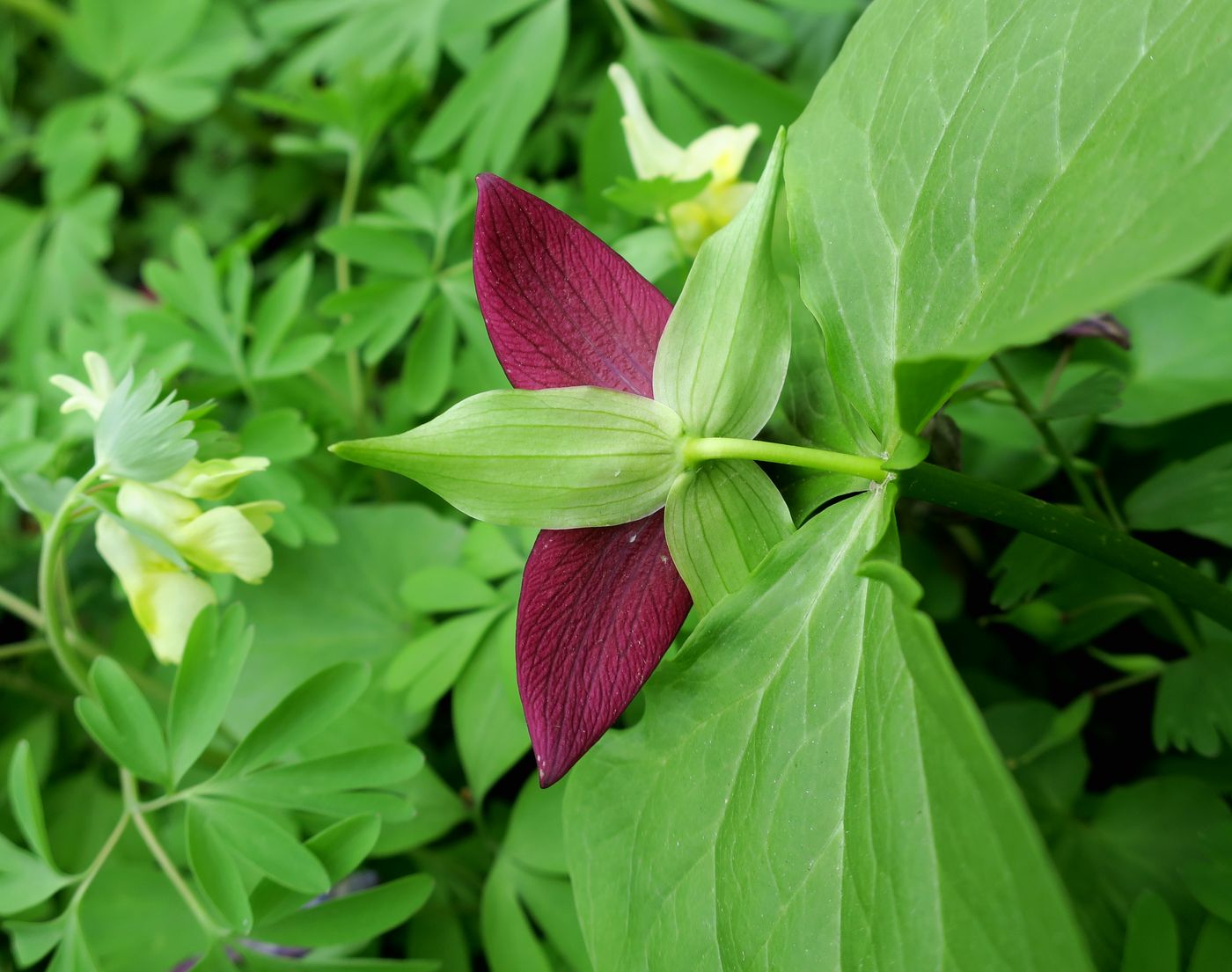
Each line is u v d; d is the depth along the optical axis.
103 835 0.29
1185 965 0.19
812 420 0.17
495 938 0.22
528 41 0.31
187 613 0.20
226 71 0.37
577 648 0.15
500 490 0.15
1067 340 0.23
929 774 0.13
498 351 0.16
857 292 0.16
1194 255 0.11
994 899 0.12
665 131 0.30
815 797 0.15
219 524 0.19
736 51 0.36
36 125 0.46
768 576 0.15
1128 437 0.27
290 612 0.26
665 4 0.34
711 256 0.15
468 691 0.24
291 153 0.41
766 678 0.15
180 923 0.23
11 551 0.33
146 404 0.18
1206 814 0.21
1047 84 0.15
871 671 0.14
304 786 0.19
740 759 0.15
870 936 0.14
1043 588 0.23
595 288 0.16
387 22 0.36
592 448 0.15
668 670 0.16
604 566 0.16
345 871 0.19
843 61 0.17
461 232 0.30
